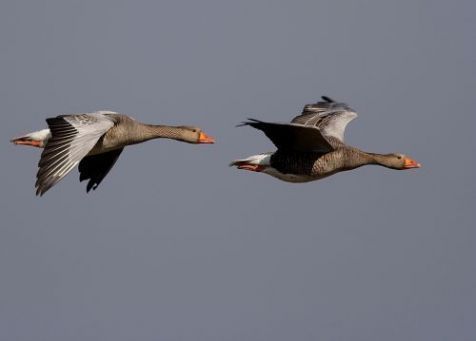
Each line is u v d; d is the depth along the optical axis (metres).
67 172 15.78
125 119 17.94
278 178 17.45
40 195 15.52
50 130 15.92
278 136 16.81
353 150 17.78
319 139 16.72
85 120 16.28
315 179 17.44
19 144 17.52
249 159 17.38
